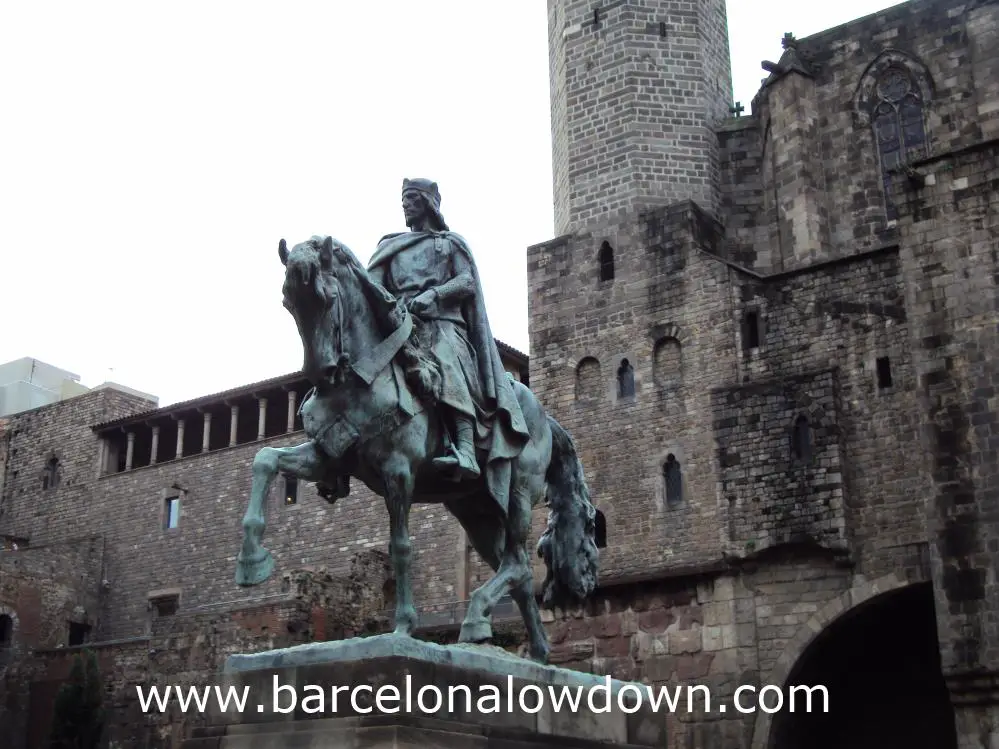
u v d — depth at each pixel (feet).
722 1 158.81
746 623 120.47
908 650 128.06
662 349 136.05
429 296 42.73
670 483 131.54
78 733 152.66
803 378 123.34
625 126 145.69
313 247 38.09
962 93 139.85
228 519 191.62
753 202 149.38
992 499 99.96
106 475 212.02
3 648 185.78
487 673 38.63
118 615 199.52
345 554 176.24
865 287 124.88
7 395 254.88
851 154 144.97
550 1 160.97
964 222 106.32
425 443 40.68
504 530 45.14
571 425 139.03
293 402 191.11
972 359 103.19
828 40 149.59
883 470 118.83
